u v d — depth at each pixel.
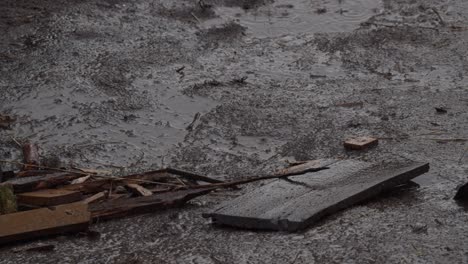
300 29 11.27
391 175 6.24
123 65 9.88
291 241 5.45
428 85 9.13
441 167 6.82
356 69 9.77
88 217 5.93
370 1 12.37
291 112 8.49
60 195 6.21
